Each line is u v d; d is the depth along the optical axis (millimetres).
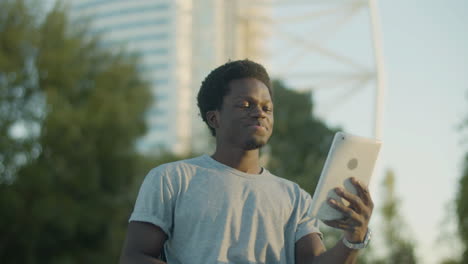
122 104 15211
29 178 13781
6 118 14367
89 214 14461
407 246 27141
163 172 2125
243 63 2273
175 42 82875
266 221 2104
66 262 13891
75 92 15461
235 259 2043
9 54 14859
